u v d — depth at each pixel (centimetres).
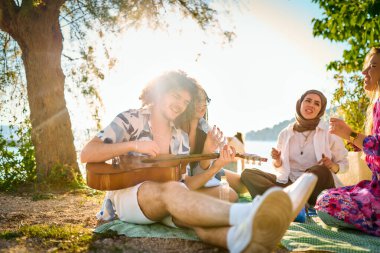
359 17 1019
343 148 499
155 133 371
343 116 813
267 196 217
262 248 227
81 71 862
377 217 352
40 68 798
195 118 404
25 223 414
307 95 502
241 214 239
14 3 812
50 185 753
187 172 385
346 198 363
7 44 878
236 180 525
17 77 864
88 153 339
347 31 1077
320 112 502
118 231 343
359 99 809
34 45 797
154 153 343
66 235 344
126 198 345
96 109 848
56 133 796
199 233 274
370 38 1020
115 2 862
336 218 364
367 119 383
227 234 244
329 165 476
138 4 873
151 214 328
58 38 821
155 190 313
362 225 354
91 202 585
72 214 474
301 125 506
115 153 338
